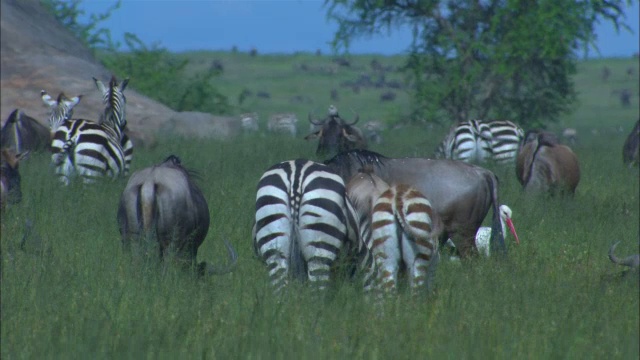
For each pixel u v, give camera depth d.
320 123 61.03
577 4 121.56
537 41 122.81
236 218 41.72
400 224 27.47
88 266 30.78
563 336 24.48
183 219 29.62
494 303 27.45
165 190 29.42
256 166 64.44
